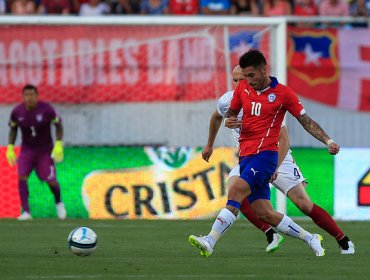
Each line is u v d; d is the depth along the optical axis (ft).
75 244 109.50
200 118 199.72
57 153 180.34
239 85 107.65
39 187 185.06
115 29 199.82
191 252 118.42
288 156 118.52
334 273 95.04
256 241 136.46
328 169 186.09
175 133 199.72
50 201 185.16
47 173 180.24
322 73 209.15
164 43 199.52
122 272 94.73
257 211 111.96
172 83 199.72
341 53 209.67
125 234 146.61
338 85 209.56
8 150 182.19
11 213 185.68
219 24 195.93
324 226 116.98
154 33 199.72
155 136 199.82
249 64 104.01
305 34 208.74
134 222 171.53
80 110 199.82
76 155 185.06
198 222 172.04
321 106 209.36
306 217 186.70
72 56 199.82
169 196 184.34
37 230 153.07
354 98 210.18
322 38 208.95
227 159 185.37
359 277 92.02
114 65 200.03
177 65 199.72
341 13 238.48
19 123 179.11
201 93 199.52
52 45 199.72
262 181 106.11
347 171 186.19
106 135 200.03
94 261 105.70
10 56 199.11
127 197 184.34
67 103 200.03
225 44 199.11
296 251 121.39
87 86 199.82
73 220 176.55
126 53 199.82
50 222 170.81
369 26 212.64
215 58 199.31
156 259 108.78
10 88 199.11
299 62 208.33
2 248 123.03
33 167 181.37
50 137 181.06
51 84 200.03
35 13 236.22
